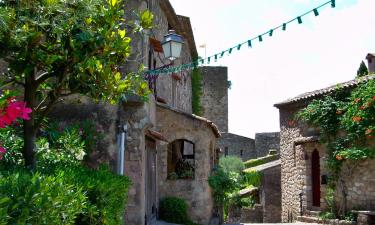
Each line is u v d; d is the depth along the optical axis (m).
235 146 38.50
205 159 13.41
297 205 18.14
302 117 17.08
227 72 29.81
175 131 13.27
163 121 13.24
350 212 14.68
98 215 5.20
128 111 8.81
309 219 16.58
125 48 5.94
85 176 5.34
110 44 5.76
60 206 3.59
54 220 3.47
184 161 14.59
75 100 8.71
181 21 16.58
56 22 5.60
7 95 3.74
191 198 13.17
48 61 5.46
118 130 8.72
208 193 13.62
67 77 6.00
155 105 12.05
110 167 8.58
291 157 18.91
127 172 8.79
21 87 8.18
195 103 23.19
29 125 5.86
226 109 29.56
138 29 6.40
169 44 8.98
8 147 6.19
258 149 38.25
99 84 5.84
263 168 24.97
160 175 13.16
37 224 3.26
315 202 17.42
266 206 24.06
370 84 13.94
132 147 8.80
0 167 5.35
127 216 8.74
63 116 8.65
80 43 5.48
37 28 5.43
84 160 8.52
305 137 17.17
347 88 15.34
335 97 15.68
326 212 15.64
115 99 6.12
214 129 14.73
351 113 14.44
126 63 8.98
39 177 3.63
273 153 34.25
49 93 5.92
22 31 5.22
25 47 5.37
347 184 14.98
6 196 3.07
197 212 13.16
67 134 7.64
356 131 14.21
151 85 11.09
